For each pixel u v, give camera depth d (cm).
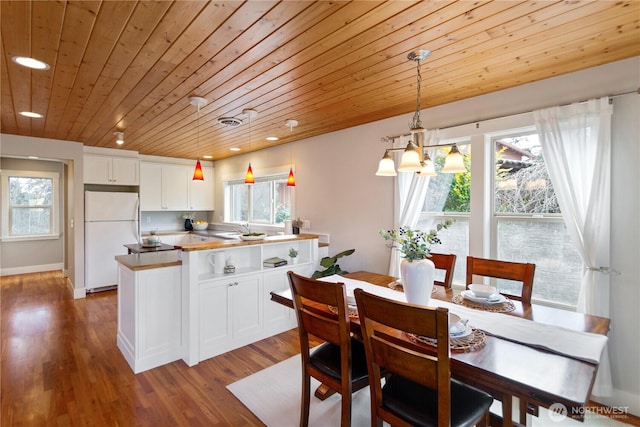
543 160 254
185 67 214
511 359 128
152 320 269
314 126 379
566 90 233
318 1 145
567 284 245
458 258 304
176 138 439
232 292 303
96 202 486
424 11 154
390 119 344
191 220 657
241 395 229
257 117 338
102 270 491
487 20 162
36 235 621
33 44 182
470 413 139
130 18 158
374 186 361
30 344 307
